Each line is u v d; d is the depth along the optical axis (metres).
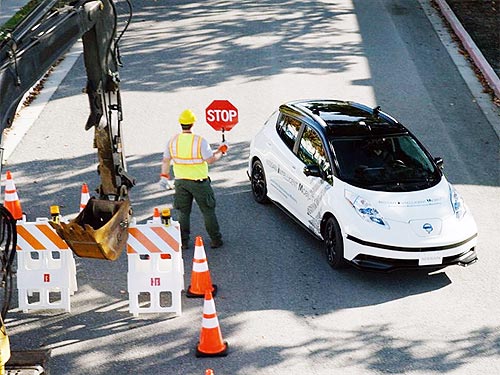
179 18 23.44
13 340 9.73
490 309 10.33
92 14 8.24
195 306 10.44
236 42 21.27
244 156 15.01
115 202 8.73
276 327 9.91
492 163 14.80
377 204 10.88
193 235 12.26
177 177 11.39
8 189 12.54
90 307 10.47
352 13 24.02
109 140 8.95
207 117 12.29
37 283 10.30
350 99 17.55
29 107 17.42
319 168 11.49
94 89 8.68
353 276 11.09
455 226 10.80
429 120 16.66
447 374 9.02
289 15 23.70
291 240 12.09
